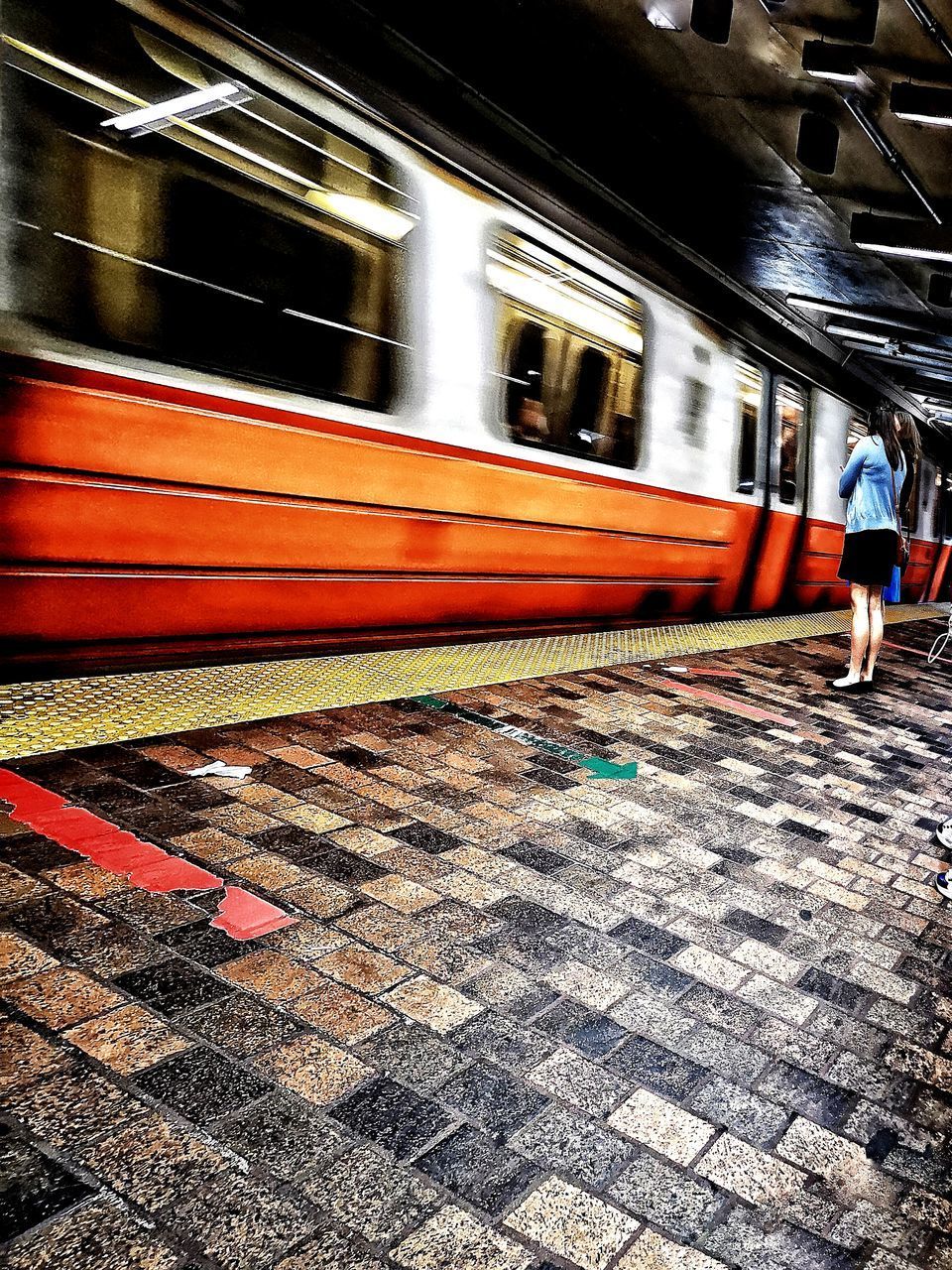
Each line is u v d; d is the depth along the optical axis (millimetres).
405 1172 1385
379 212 4484
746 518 9047
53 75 3131
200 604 3934
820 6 4605
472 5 4742
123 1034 1594
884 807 3646
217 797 2689
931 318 9586
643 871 2650
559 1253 1282
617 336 6594
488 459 5430
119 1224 1212
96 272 3326
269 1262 1193
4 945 1798
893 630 11594
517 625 6145
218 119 3686
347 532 4570
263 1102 1483
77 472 3348
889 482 5789
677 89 5789
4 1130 1339
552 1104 1596
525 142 5309
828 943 2389
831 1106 1724
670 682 5559
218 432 3826
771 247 8406
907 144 5961
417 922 2156
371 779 3051
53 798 2490
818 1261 1346
